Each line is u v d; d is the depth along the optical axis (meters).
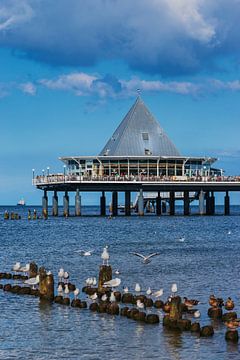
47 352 43.91
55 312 54.47
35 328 49.50
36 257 92.25
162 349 44.12
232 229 151.25
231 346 44.62
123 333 47.78
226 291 62.06
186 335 47.09
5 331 48.78
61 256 93.00
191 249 103.38
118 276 71.06
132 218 192.88
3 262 87.00
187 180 187.38
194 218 194.75
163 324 49.41
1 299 59.81
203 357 42.56
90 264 82.62
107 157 194.25
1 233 144.12
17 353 43.75
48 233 142.12
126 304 56.59
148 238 126.25
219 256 91.94
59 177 189.38
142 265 80.38
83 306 55.94
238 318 50.59
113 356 42.91
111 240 121.94
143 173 196.12
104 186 194.62
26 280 67.00
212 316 51.62
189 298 58.16
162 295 59.97
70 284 63.66
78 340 46.34
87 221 182.75
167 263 82.75
